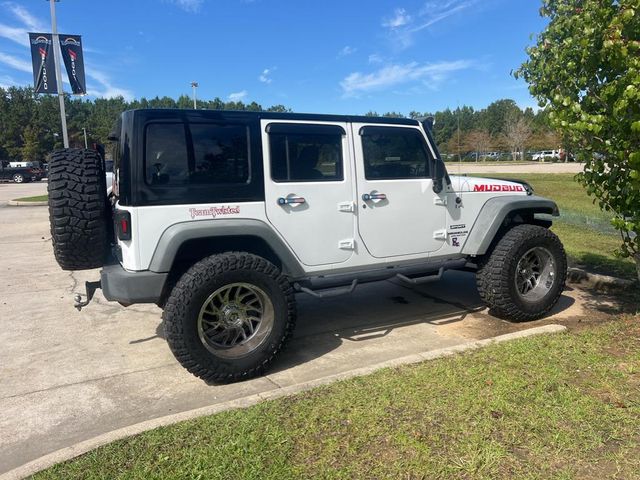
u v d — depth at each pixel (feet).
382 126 14.84
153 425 9.91
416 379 11.51
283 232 13.50
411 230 15.53
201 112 12.46
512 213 17.21
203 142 12.48
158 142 12.09
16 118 249.34
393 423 9.73
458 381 11.34
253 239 13.53
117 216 12.42
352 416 10.02
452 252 16.44
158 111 12.08
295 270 13.69
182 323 11.89
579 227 32.58
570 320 16.57
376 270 15.25
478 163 146.00
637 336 13.94
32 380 13.07
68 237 12.80
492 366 12.09
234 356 12.52
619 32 11.62
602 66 13.01
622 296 19.10
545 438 9.12
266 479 8.22
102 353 14.82
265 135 13.15
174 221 12.26
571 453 8.70
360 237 14.67
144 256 12.09
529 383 11.16
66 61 66.54
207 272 12.05
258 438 9.34
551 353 12.82
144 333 16.46
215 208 12.62
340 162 14.25
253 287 12.67
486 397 10.57
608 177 13.79
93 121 280.92
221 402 11.71
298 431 9.55
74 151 13.58
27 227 40.19
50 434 10.53
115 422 10.98
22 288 21.98
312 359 14.11
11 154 248.32
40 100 270.67
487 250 16.97
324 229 14.08
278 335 12.98
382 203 14.93
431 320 17.30
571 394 10.64
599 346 13.29
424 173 15.78
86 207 12.84
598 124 12.77
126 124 11.98
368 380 11.57
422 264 16.20
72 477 8.43
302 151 13.71
